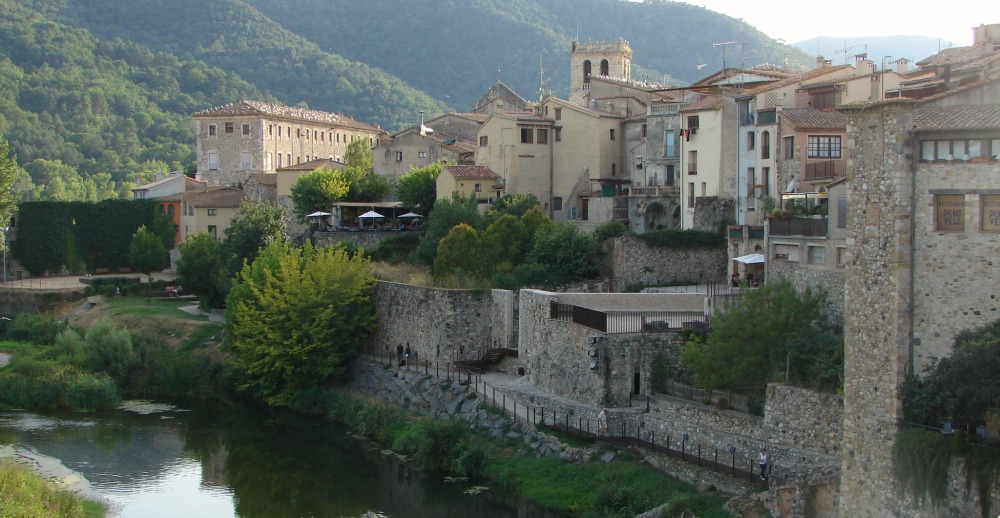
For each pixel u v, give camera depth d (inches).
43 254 6264.8
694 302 3014.3
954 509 1706.4
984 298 1774.1
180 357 4183.1
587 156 4894.2
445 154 5969.5
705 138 4001.0
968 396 1706.4
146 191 6737.2
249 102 7819.9
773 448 2171.5
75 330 4741.6
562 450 2645.2
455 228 3956.7
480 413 3021.7
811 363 2266.2
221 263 5113.2
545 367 3004.4
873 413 1855.3
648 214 4347.9
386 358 3801.7
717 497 2204.7
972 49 3277.6
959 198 1800.0
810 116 3444.9
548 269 3772.1
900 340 1825.8
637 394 2682.1
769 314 2364.7
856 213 1898.4
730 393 2405.3
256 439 3353.8
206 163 7642.7
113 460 3117.6
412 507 2674.7
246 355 3870.6
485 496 2642.7
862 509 1861.5
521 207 4456.2
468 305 3563.0
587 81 7598.4
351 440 3307.1
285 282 3858.3
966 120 1811.0
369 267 4003.4
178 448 3257.9
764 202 3292.3
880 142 1856.5
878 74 3393.2
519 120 4872.0
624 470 2456.9
